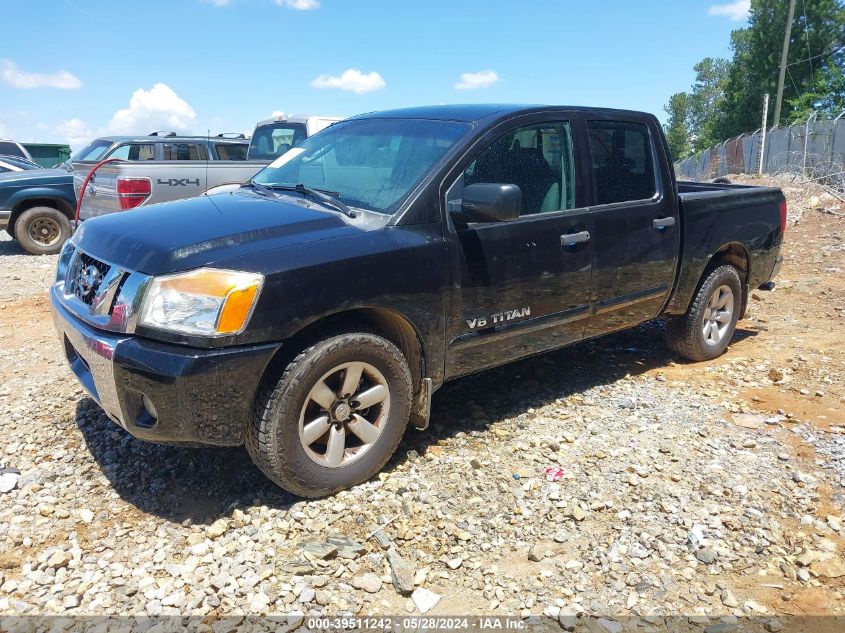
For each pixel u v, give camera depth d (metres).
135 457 3.79
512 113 4.06
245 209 3.61
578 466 3.76
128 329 3.03
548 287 4.13
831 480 3.65
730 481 3.62
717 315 5.55
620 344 6.00
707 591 2.86
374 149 4.11
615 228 4.46
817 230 11.88
